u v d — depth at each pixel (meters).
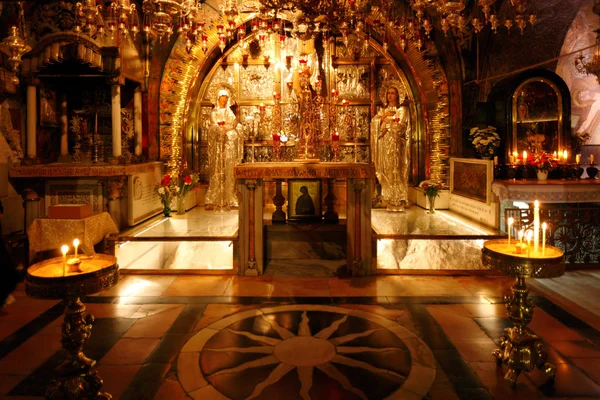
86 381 3.63
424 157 11.06
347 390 3.85
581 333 5.03
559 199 8.02
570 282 6.89
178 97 10.60
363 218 7.13
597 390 3.87
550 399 3.74
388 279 7.00
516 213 7.57
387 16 8.41
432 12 8.28
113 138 8.60
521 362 3.94
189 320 5.38
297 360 4.38
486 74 10.54
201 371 4.17
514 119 10.17
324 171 6.95
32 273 3.77
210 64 10.91
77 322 3.58
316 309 5.73
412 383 3.97
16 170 7.80
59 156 9.17
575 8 10.00
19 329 5.16
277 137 8.86
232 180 10.50
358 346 4.69
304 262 7.85
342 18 6.77
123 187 8.45
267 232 7.98
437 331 5.06
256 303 5.95
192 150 11.05
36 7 7.75
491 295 6.27
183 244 8.63
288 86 10.74
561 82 10.01
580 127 10.80
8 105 7.97
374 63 10.97
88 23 6.74
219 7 10.34
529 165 9.42
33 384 3.96
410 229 8.15
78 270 3.74
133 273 7.24
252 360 4.38
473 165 9.29
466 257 7.91
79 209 6.62
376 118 10.68
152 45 9.97
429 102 10.80
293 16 7.50
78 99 9.47
